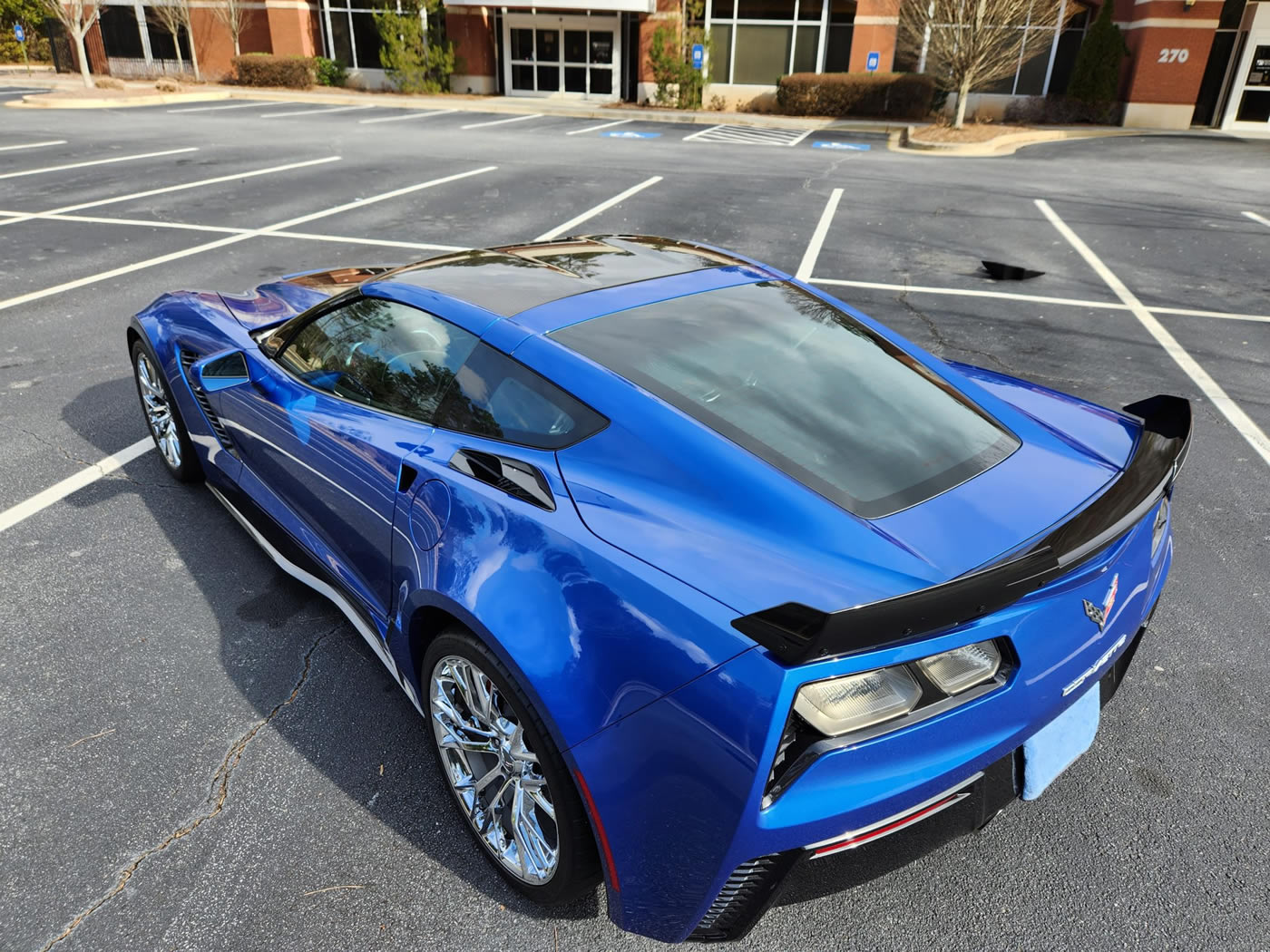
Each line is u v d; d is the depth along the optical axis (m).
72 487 3.98
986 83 21.11
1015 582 1.55
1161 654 3.06
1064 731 1.94
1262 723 2.73
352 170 13.15
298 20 26.42
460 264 2.85
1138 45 22.94
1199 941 2.02
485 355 2.31
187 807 2.35
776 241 9.54
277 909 2.07
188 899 2.09
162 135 16.44
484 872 2.20
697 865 1.66
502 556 1.95
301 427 2.80
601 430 2.03
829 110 23.70
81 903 2.06
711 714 1.58
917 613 1.47
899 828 1.68
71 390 5.02
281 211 10.25
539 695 1.77
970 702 1.66
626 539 1.81
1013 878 2.20
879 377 2.35
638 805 1.70
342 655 2.97
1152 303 7.62
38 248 8.21
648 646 1.67
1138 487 1.93
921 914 2.10
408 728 2.66
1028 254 9.27
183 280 7.28
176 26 27.41
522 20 25.80
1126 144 19.81
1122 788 2.48
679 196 11.87
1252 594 3.43
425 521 2.21
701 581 1.68
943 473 1.98
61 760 2.48
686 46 24.27
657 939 1.80
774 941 2.03
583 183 12.62
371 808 2.37
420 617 2.22
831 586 1.62
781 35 24.33
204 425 3.50
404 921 2.05
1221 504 4.16
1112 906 2.12
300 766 2.50
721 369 2.21
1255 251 9.58
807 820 1.58
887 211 11.27
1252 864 2.23
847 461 1.96
